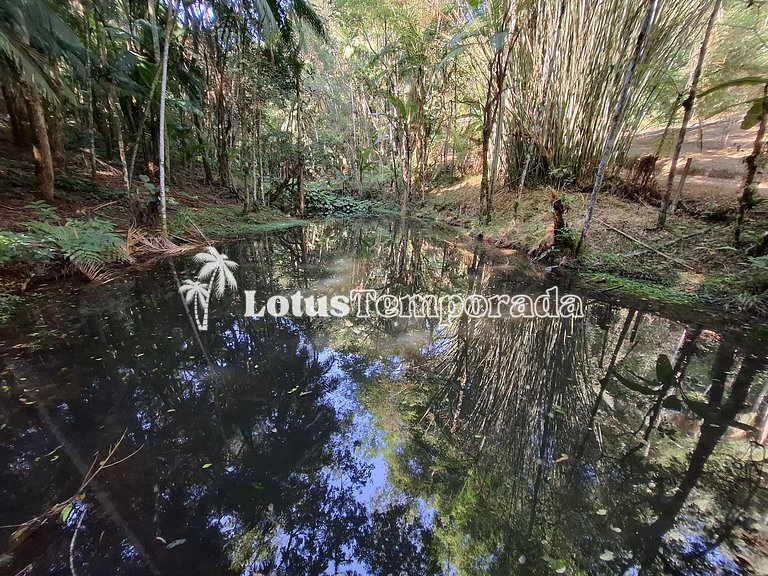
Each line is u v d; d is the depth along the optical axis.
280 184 10.41
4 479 1.47
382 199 13.11
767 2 3.95
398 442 1.85
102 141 8.69
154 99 6.23
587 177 6.53
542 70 6.46
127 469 1.55
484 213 7.40
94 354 2.51
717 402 2.22
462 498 1.51
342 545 1.28
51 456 1.60
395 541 1.30
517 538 1.32
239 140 9.77
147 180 5.21
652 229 4.85
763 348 2.81
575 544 1.31
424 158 10.88
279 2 6.59
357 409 2.11
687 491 1.55
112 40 6.12
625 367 2.66
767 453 1.80
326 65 12.70
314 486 1.54
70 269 3.87
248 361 2.57
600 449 1.82
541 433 1.94
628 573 1.20
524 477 1.63
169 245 5.23
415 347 2.93
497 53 5.64
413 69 8.39
